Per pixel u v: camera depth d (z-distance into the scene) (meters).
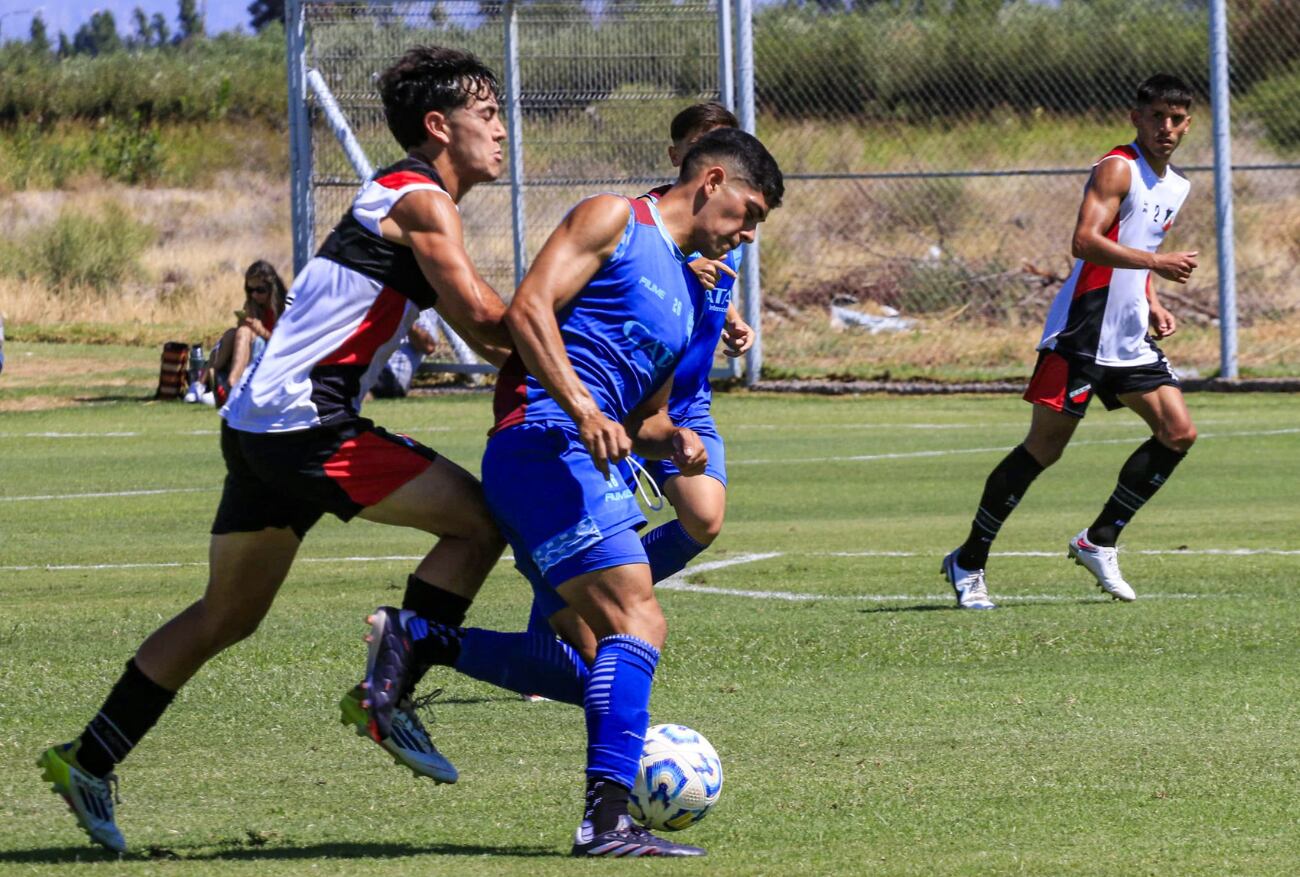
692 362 17.33
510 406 12.16
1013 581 24.53
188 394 52.25
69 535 30.39
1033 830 12.19
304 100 54.06
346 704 11.65
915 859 11.33
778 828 12.31
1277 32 72.00
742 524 30.84
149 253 95.88
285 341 11.72
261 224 108.12
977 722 15.94
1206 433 42.25
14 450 42.75
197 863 11.30
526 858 11.39
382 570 26.48
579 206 11.95
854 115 74.75
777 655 19.23
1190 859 11.32
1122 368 22.08
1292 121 74.81
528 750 15.18
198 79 130.25
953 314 66.44
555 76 54.59
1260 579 24.00
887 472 37.28
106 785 11.93
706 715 16.44
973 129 77.06
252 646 19.97
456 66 12.27
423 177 11.91
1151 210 22.64
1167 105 22.42
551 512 11.70
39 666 18.83
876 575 25.19
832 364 58.38
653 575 17.45
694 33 53.88
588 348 11.98
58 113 126.44
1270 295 65.25
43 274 84.88
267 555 12.16
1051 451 22.27
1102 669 18.34
